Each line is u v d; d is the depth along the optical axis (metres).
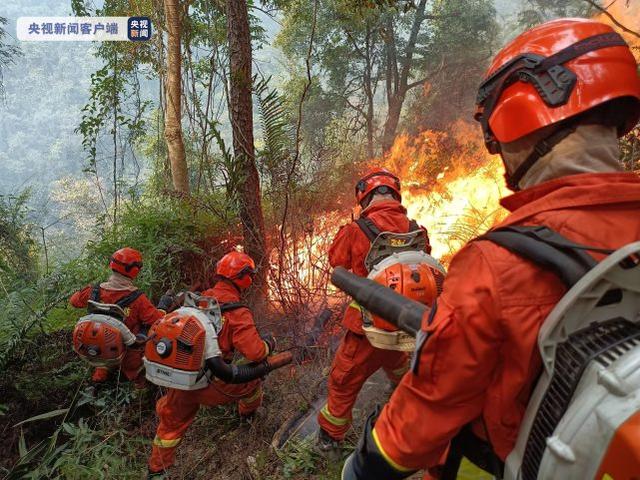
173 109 9.26
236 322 3.07
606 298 0.77
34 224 10.92
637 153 4.44
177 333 2.93
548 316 0.75
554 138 0.85
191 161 11.91
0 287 5.96
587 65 0.83
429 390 0.87
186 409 3.20
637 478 0.61
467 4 15.50
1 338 4.68
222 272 3.19
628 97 0.84
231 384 3.12
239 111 4.60
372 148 13.84
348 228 2.73
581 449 0.69
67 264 5.82
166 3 8.95
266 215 5.69
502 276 0.79
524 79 0.87
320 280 4.57
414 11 15.80
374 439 0.98
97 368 4.39
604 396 0.68
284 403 3.70
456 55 15.20
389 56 15.56
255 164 4.80
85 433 3.37
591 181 0.81
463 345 0.81
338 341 4.15
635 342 0.71
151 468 3.22
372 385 3.49
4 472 3.90
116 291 4.16
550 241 0.77
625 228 0.79
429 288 2.22
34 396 4.37
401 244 2.47
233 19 4.46
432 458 0.93
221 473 3.28
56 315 5.46
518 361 0.80
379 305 1.23
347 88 16.45
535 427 0.80
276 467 3.06
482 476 1.04
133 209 6.52
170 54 9.14
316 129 15.95
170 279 5.43
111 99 10.36
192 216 5.73
